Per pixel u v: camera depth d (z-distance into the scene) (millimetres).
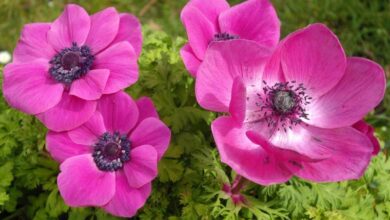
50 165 339
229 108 258
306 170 254
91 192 279
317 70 276
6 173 335
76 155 287
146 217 322
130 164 284
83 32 298
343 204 336
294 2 618
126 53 285
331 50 269
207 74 262
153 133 284
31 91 286
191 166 328
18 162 346
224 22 313
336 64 271
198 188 326
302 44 272
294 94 280
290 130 282
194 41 290
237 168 251
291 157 249
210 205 317
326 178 254
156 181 328
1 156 345
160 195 325
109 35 292
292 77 281
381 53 574
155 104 336
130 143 289
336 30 600
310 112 281
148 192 279
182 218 318
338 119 272
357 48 577
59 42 303
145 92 347
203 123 352
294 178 332
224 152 252
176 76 347
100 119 291
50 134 283
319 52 272
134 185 280
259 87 281
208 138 352
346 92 273
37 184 341
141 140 287
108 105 289
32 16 612
